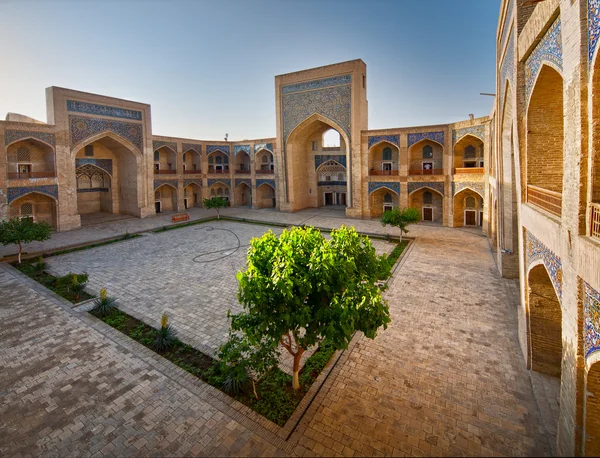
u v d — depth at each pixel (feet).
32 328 19.69
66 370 15.72
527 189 15.61
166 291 25.53
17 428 12.35
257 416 12.82
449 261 31.24
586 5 8.32
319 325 11.75
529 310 14.88
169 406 13.41
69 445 11.63
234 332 19.08
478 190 43.39
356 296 11.51
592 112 8.27
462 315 20.48
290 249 12.25
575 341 9.05
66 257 35.04
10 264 32.55
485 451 11.16
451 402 13.35
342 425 12.34
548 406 12.80
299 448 11.44
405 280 26.53
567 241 9.66
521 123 15.87
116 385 14.67
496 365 15.57
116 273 29.78
